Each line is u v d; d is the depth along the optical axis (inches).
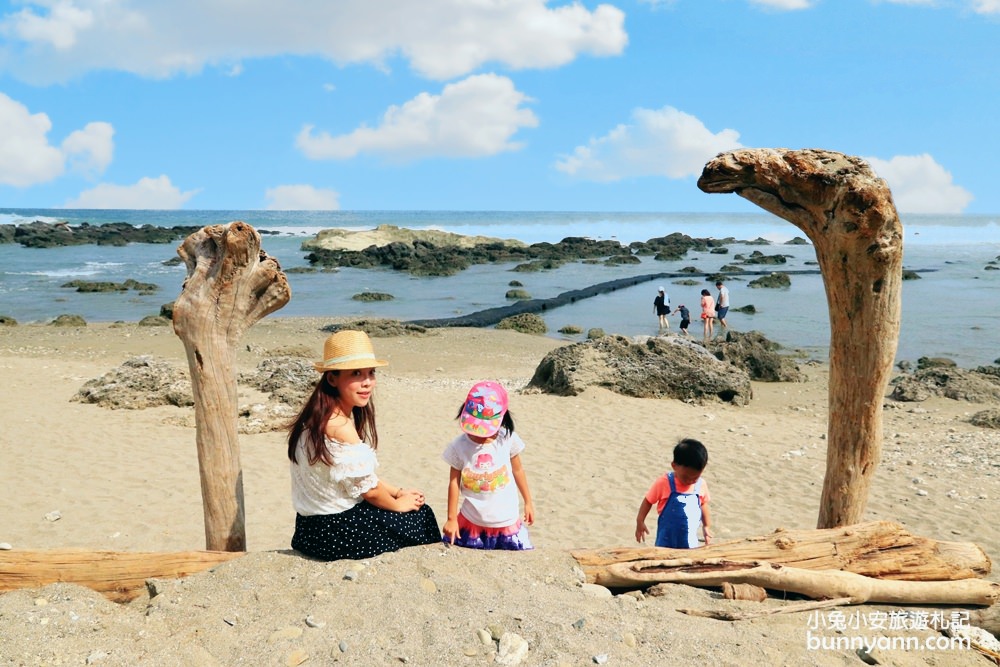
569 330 976.9
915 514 304.3
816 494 334.0
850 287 176.7
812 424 489.7
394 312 1155.9
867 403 181.9
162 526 275.4
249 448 393.1
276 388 470.0
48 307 1122.0
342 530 163.0
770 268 1867.6
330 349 163.5
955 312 1105.4
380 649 131.6
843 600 160.9
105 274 1581.0
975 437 450.6
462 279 1616.6
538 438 429.1
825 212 174.2
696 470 196.4
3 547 250.1
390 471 358.9
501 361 761.6
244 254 174.4
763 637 143.5
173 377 477.4
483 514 182.5
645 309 1184.2
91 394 468.8
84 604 146.7
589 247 2386.8
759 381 666.2
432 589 150.2
